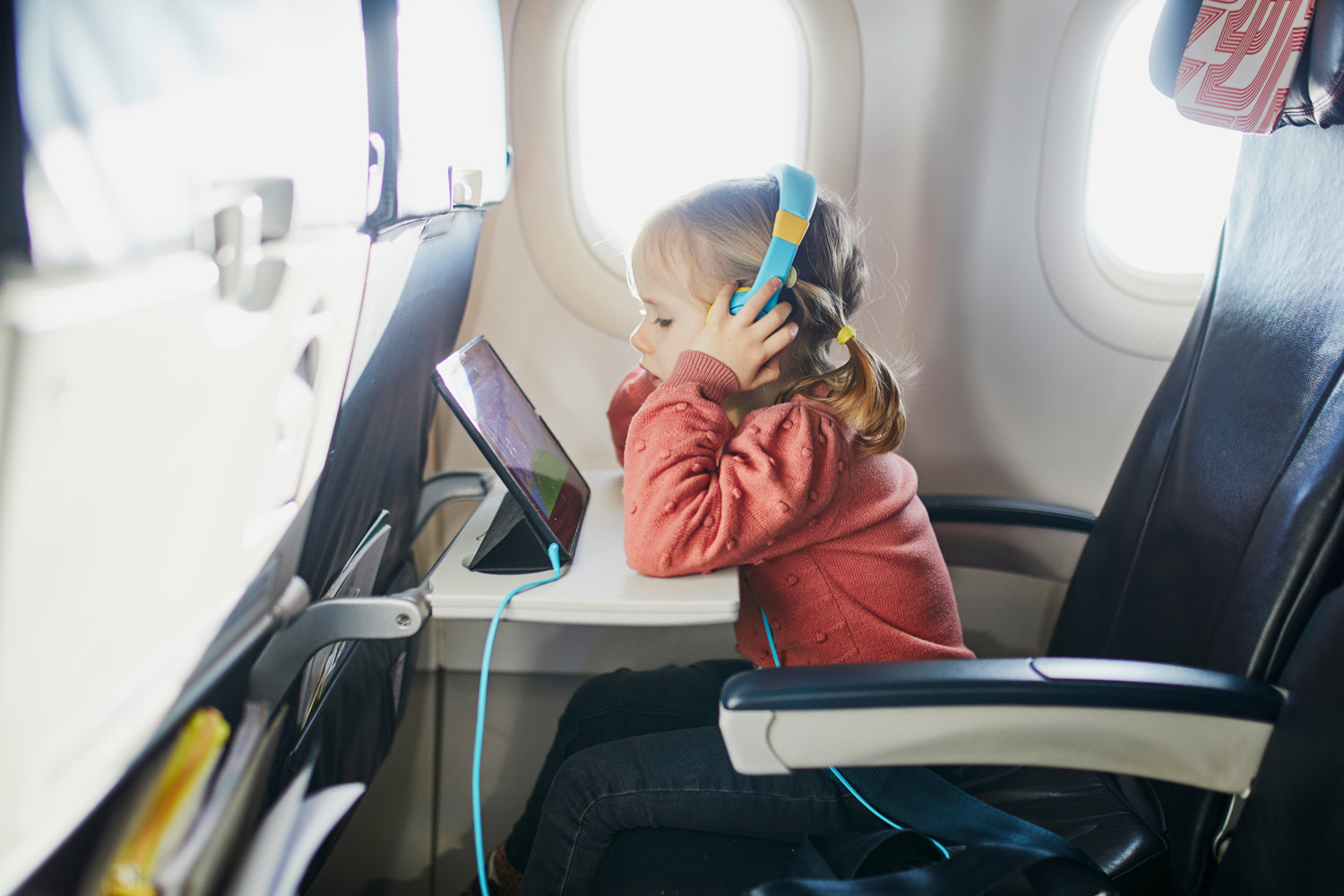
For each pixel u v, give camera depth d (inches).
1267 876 29.1
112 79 13.0
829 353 43.5
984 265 56.6
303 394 22.4
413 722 61.4
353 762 40.2
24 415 11.6
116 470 14.3
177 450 16.2
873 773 33.4
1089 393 58.7
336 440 27.4
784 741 29.0
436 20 29.9
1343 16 30.7
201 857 18.4
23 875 15.0
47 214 11.8
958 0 51.9
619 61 52.6
